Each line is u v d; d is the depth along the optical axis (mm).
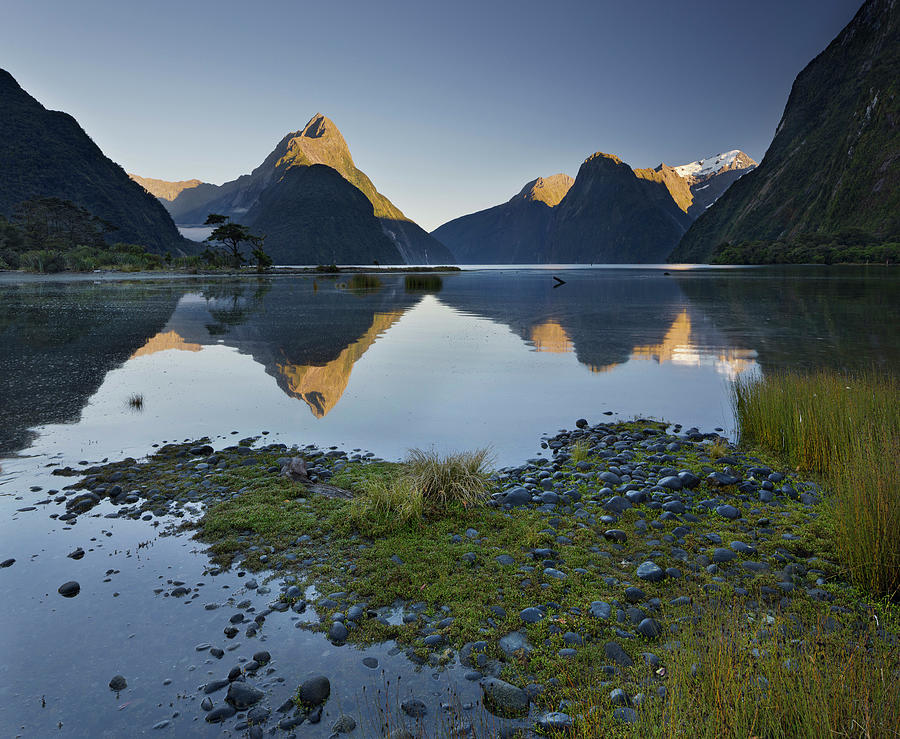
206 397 10734
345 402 10461
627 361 14836
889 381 10492
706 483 6566
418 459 6781
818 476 6684
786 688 2691
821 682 2662
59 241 125438
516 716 2949
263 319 25484
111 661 3395
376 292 49125
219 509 5750
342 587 4320
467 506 5906
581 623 3795
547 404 10453
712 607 3959
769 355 15289
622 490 6328
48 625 3750
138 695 3104
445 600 4117
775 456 7539
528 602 4086
